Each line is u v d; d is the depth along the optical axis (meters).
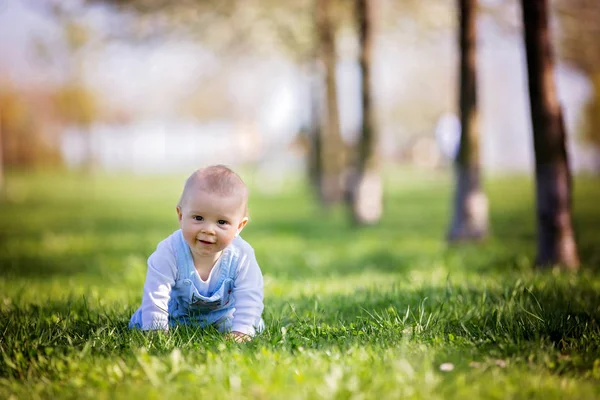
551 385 3.00
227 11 14.80
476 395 2.84
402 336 3.80
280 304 5.07
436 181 32.34
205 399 2.81
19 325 4.08
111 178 37.47
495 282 5.77
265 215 17.05
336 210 17.50
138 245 10.43
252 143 44.09
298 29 15.64
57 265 8.55
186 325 4.00
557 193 7.18
